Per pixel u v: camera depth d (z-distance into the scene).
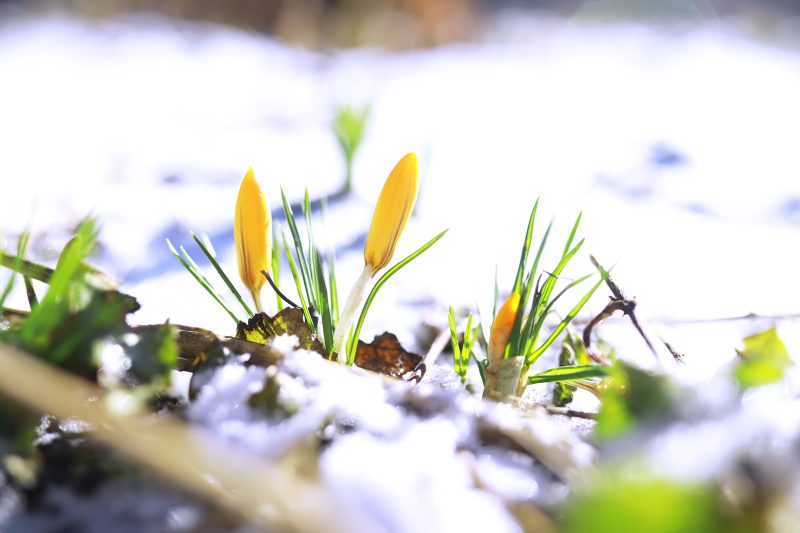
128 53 1.88
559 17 3.66
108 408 0.25
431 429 0.27
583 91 1.59
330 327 0.32
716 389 0.26
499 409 0.28
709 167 0.90
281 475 0.24
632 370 0.26
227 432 0.26
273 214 0.63
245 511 0.24
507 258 0.54
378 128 1.11
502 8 3.85
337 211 0.66
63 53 1.82
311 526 0.23
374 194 0.72
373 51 2.32
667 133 1.12
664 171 0.88
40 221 0.55
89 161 0.82
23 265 0.31
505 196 0.75
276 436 0.26
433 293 0.47
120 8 2.37
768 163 0.93
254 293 0.32
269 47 2.18
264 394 0.27
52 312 0.27
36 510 0.24
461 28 2.67
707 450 0.23
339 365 0.29
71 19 2.38
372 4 2.42
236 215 0.31
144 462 0.25
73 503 0.24
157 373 0.27
